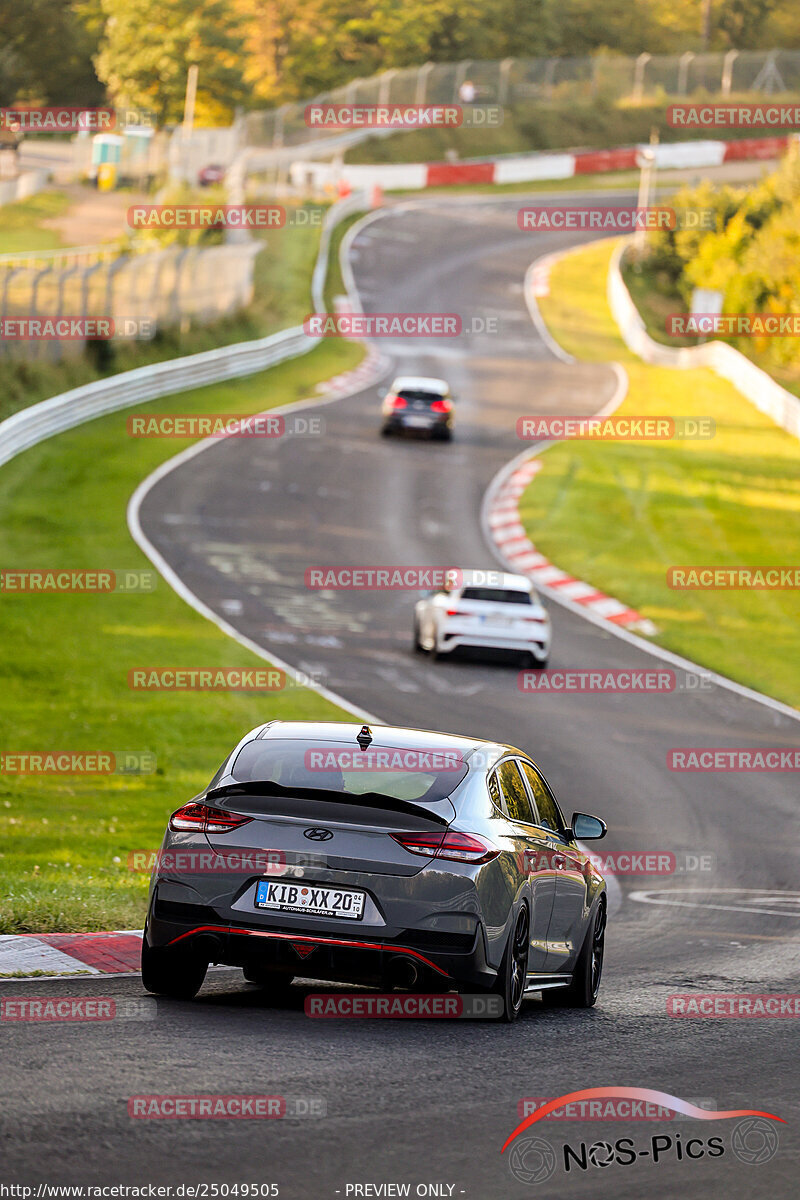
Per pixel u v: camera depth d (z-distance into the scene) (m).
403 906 26.20
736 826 68.69
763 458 169.88
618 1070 24.56
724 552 136.38
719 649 110.31
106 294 172.62
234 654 93.38
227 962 26.86
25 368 152.75
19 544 112.12
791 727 92.38
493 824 28.11
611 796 72.25
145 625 97.12
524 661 98.50
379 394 191.00
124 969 31.42
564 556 131.38
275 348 197.38
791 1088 24.20
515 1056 25.03
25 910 35.62
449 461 162.75
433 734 30.66
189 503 133.12
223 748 74.25
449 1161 18.62
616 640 109.88
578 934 32.81
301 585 114.00
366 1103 20.92
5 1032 23.84
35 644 88.94
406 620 109.62
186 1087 20.98
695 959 41.47
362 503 142.00
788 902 54.12
